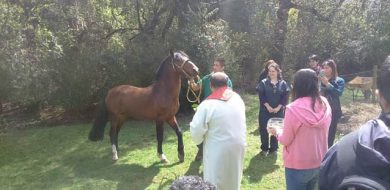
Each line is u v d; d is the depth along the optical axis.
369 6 17.33
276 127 3.70
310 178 3.47
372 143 1.42
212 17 12.77
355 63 16.98
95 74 10.01
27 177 6.45
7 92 9.45
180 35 10.23
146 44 10.24
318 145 3.42
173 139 8.03
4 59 8.31
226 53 11.15
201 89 6.45
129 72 9.96
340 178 1.45
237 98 4.16
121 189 5.70
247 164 6.30
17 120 10.59
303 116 3.32
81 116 10.61
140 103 6.55
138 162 6.77
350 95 13.00
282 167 6.17
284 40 15.59
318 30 16.45
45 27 9.53
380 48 16.48
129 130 8.97
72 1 10.44
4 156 7.63
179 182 1.65
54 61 9.62
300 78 3.41
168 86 6.38
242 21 14.23
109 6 10.88
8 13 8.32
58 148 7.94
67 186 5.94
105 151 7.56
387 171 1.35
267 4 14.34
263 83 6.37
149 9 11.42
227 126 3.98
